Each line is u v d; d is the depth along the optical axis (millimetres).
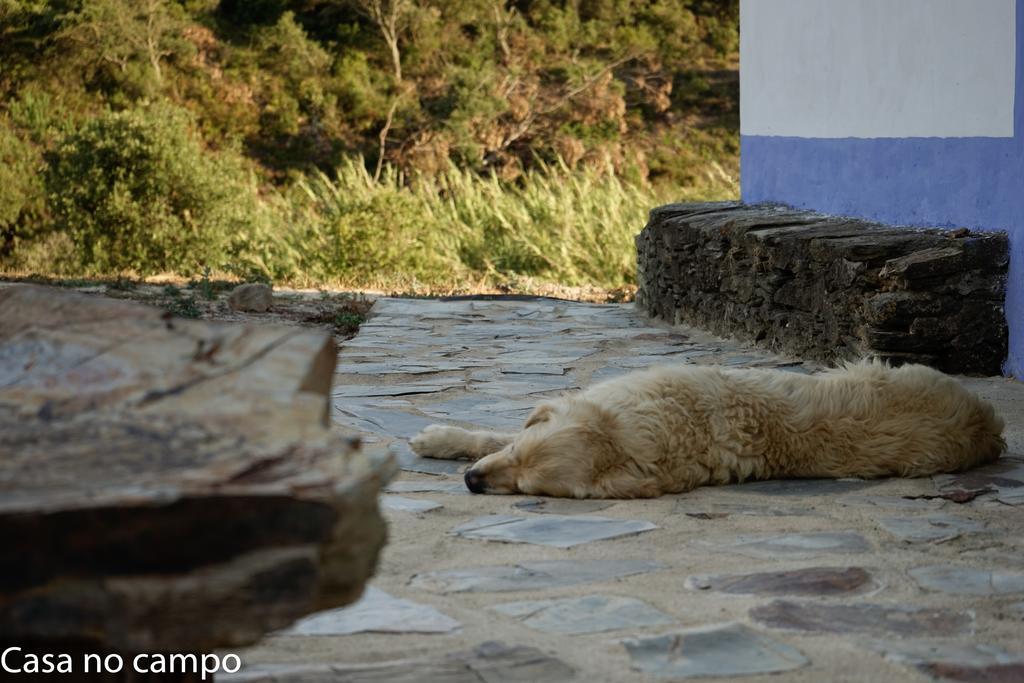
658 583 3473
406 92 33781
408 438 6000
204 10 35031
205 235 18984
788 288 9086
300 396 1992
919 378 4961
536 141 33531
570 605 3270
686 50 39594
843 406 4793
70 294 2447
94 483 1654
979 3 7676
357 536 1762
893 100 9047
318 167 32688
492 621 3137
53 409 1956
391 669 2734
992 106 7586
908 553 3775
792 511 4289
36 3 30656
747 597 3328
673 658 2840
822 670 2752
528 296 14438
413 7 34438
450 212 21906
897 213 9039
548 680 2682
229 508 1621
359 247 18156
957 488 4566
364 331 11047
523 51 36562
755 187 12703
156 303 12273
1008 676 2705
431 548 3885
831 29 10258
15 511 1560
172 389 2018
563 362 9008
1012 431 5871
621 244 19828
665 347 9938
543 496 4527
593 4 38531
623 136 36219
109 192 18812
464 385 7867
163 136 19234
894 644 2930
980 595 3342
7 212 23156
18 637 1764
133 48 31938
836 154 10250
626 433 4488
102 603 1606
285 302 13102
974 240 7512
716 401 4664
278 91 33562
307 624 3100
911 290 7527
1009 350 7516
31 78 30859
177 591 1608
